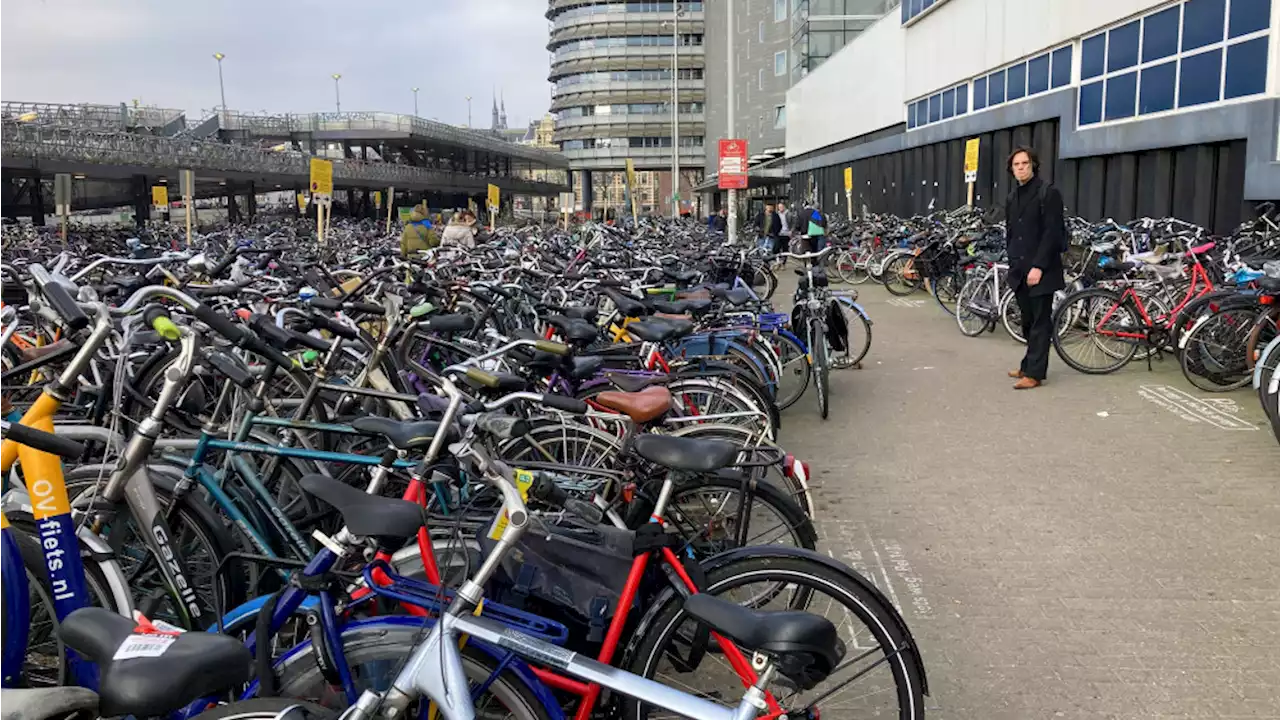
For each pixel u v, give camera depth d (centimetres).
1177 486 509
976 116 2012
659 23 8762
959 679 321
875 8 4006
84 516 278
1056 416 664
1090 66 1524
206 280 646
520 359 409
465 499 271
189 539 297
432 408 314
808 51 4062
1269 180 1085
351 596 225
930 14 2327
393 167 5719
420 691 201
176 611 276
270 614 224
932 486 525
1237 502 482
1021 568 411
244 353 422
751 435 378
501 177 8131
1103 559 418
